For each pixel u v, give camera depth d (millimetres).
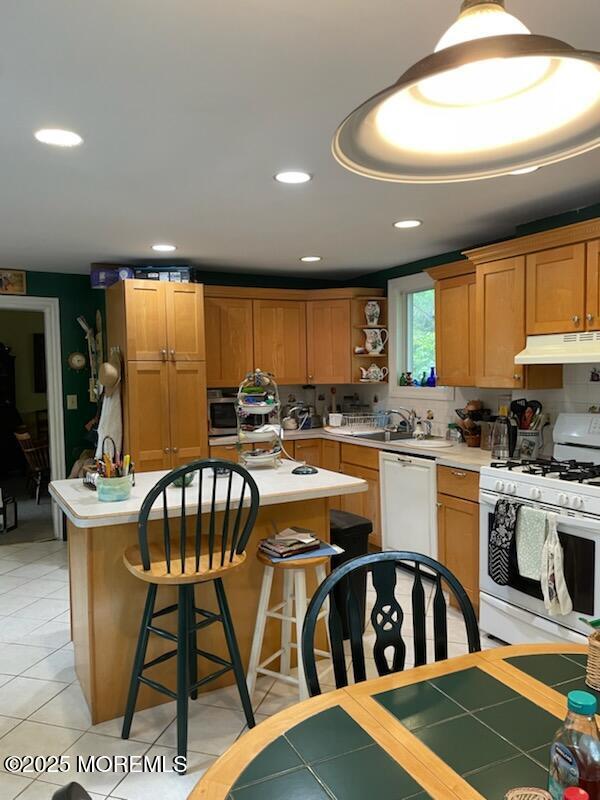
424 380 4715
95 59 1555
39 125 1971
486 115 909
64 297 4945
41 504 6414
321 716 1152
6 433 8141
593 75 802
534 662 1381
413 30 1451
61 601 3629
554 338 3031
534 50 662
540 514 2668
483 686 1267
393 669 1479
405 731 1100
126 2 1308
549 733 1090
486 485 3020
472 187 2736
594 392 3205
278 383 5059
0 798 1906
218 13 1363
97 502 2367
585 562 2502
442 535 3604
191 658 2428
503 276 3338
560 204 3051
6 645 3033
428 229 3564
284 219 3264
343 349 5039
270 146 2184
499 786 943
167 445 4254
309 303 5137
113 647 2357
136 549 2309
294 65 1608
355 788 941
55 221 3236
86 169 2400
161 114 1902
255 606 2670
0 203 2875
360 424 5184
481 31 801
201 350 4371
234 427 4715
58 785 1966
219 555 2230
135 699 2211
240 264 4715
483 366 3516
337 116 1936
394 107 862
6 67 1585
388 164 957
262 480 2773
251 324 4918
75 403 5027
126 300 4090
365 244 3984
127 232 3518
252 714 2262
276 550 2318
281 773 981
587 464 2982
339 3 1336
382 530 4219
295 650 2758
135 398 4133
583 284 2852
